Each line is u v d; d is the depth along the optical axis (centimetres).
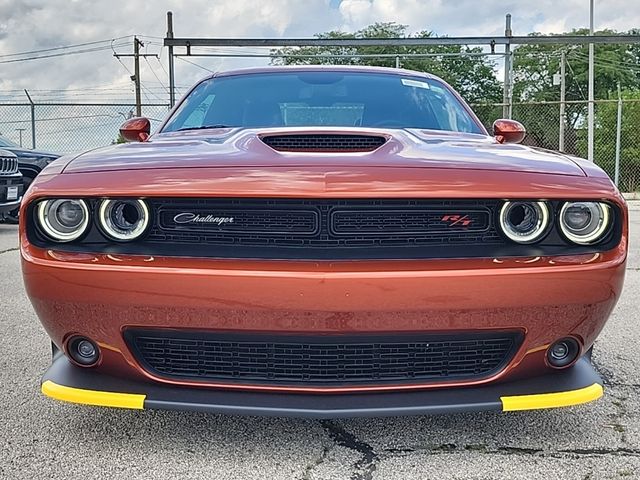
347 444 216
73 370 203
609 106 1878
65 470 198
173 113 318
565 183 190
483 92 3938
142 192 185
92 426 229
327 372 189
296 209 184
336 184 182
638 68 4822
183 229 188
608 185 194
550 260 185
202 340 188
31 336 350
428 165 193
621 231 192
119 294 183
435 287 179
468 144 237
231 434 223
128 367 193
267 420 234
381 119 302
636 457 208
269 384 188
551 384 196
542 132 2389
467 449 213
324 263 179
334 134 226
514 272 181
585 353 208
